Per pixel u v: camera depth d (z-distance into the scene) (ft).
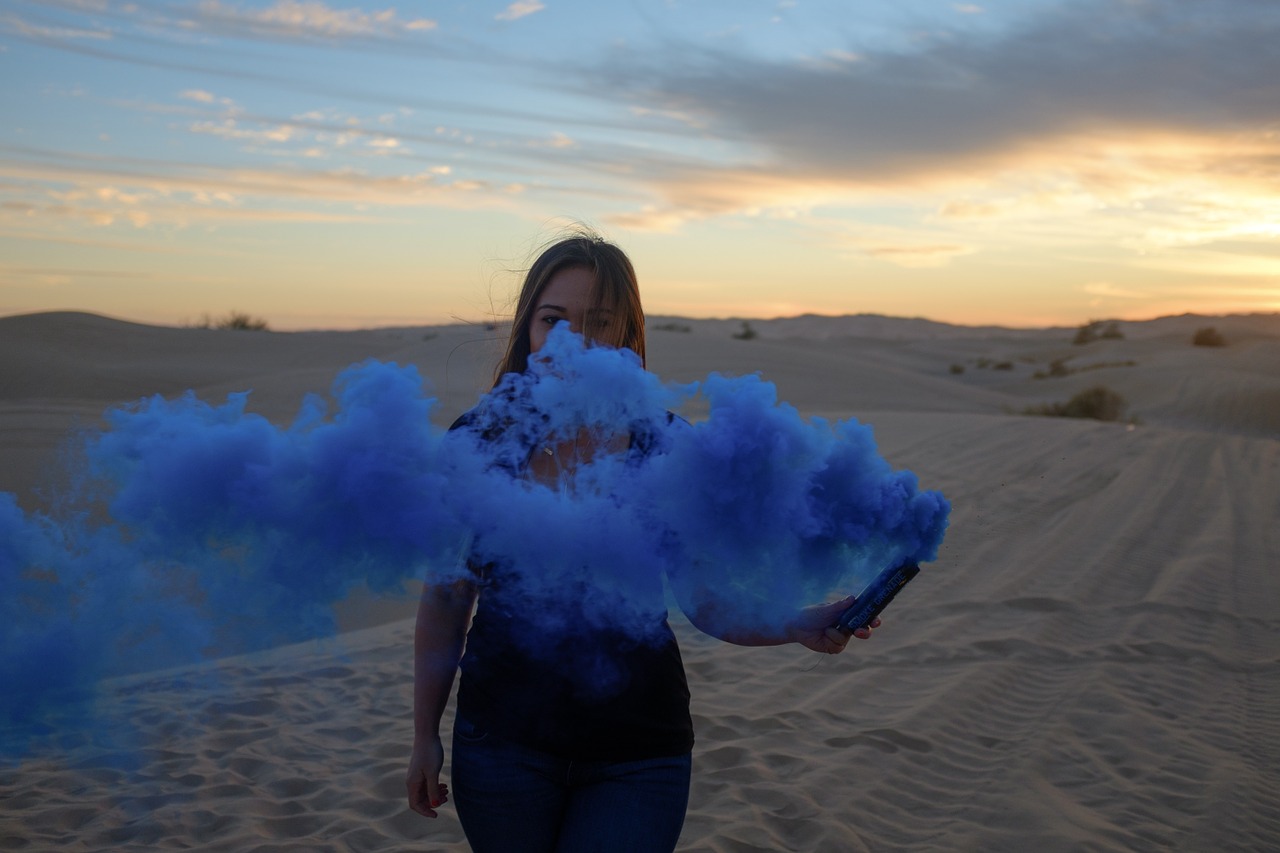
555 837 6.63
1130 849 13.92
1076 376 196.03
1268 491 45.96
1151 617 25.75
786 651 23.08
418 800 7.14
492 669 6.52
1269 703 20.24
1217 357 225.56
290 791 15.35
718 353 138.51
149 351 144.87
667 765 6.58
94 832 13.84
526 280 7.24
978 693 20.10
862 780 16.01
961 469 49.85
